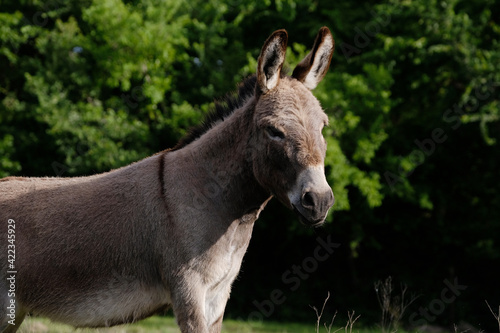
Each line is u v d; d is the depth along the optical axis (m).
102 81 16.30
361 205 16.78
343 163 14.52
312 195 3.52
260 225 17.72
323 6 17.56
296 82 4.09
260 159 3.92
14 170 16.53
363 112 15.45
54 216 4.29
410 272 19.50
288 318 18.25
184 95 16.92
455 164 18.70
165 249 4.09
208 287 4.10
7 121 17.56
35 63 16.53
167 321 12.48
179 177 4.22
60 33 16.56
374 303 18.70
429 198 18.17
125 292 4.24
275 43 3.86
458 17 15.60
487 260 19.33
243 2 16.91
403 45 15.75
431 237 18.89
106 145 15.23
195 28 17.14
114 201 4.28
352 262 19.22
